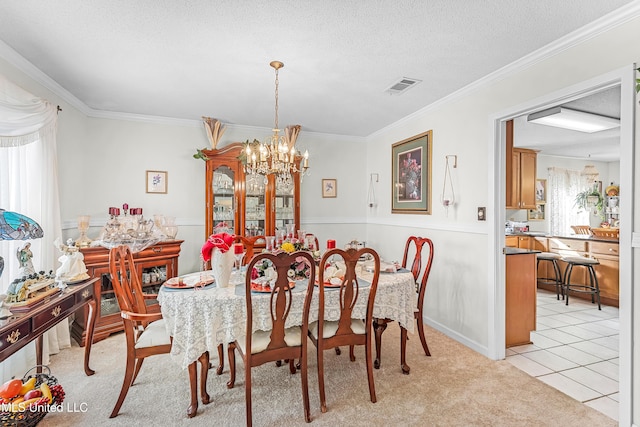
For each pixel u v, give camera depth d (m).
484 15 1.83
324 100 3.29
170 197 3.99
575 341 3.04
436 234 3.38
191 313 1.87
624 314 1.80
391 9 1.78
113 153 3.71
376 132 4.61
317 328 2.02
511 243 5.26
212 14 1.83
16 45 2.18
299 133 4.59
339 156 4.83
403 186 3.97
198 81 2.80
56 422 1.84
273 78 2.73
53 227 2.66
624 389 1.80
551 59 2.18
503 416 1.92
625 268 1.80
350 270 1.98
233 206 4.03
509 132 2.80
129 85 2.89
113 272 1.97
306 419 1.86
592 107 3.24
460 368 2.50
